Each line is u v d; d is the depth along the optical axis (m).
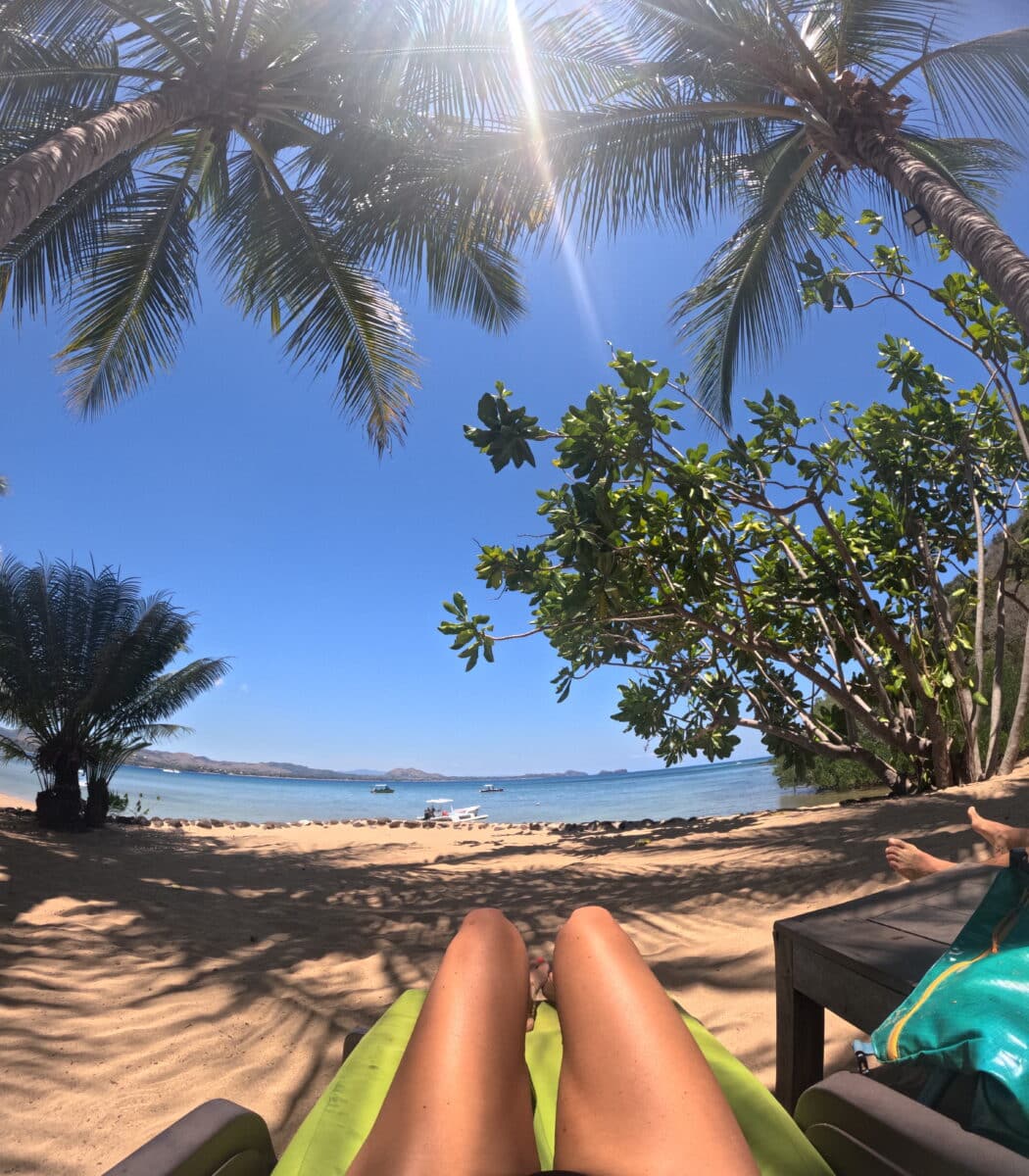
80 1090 2.21
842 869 4.44
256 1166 0.89
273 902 5.18
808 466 8.30
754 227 8.02
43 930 4.05
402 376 9.70
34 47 6.70
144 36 7.18
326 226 8.43
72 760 9.74
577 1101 0.82
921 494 10.23
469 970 0.96
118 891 5.23
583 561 6.83
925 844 4.73
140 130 6.04
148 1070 2.37
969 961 1.23
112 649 9.71
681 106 6.55
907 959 1.39
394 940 4.01
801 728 11.49
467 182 6.58
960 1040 1.09
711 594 8.11
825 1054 2.09
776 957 1.64
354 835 11.08
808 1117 0.92
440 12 6.11
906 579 9.91
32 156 5.01
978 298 8.64
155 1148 0.77
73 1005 2.90
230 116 7.03
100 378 9.35
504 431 6.45
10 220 4.69
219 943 3.96
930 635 10.73
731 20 6.08
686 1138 0.74
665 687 10.70
